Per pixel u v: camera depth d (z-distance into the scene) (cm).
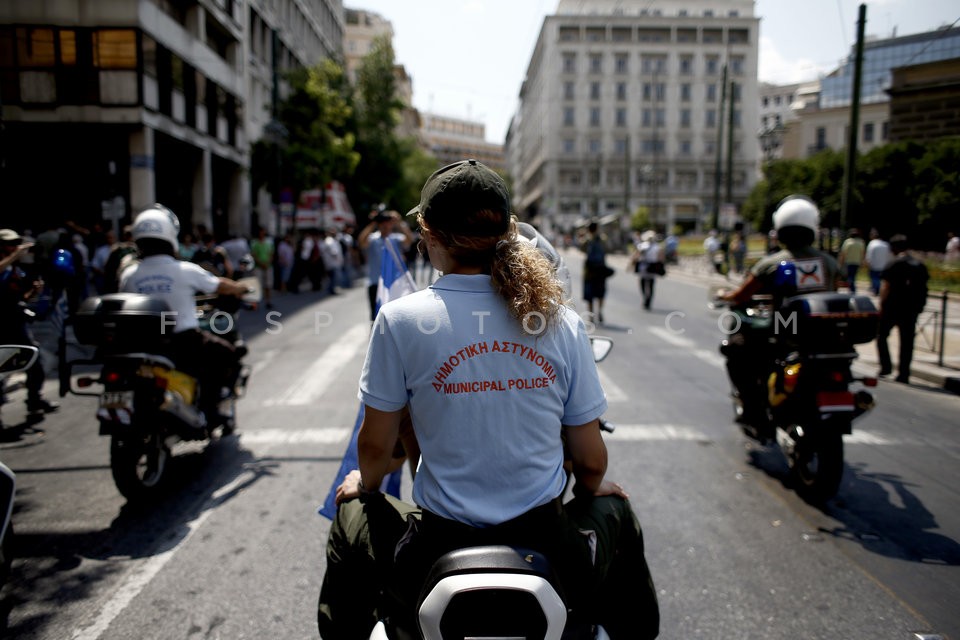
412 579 167
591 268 1290
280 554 359
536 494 170
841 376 417
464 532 166
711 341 1088
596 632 180
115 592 319
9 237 598
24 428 605
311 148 2750
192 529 390
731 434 581
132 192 1977
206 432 495
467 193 173
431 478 173
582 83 7494
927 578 332
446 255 182
